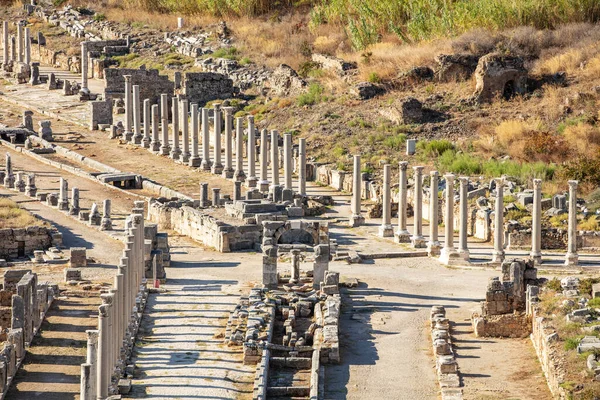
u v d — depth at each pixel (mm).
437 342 193375
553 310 196500
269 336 198875
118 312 186125
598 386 168375
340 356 195000
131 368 186250
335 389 182875
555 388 173375
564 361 176750
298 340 198875
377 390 182375
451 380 182625
